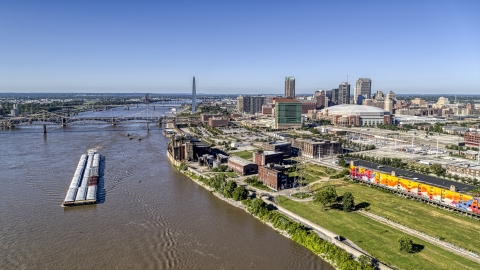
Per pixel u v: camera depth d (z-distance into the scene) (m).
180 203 188.75
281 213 170.75
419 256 123.88
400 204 178.88
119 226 157.50
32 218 164.50
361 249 130.12
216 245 140.75
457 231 144.50
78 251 134.50
